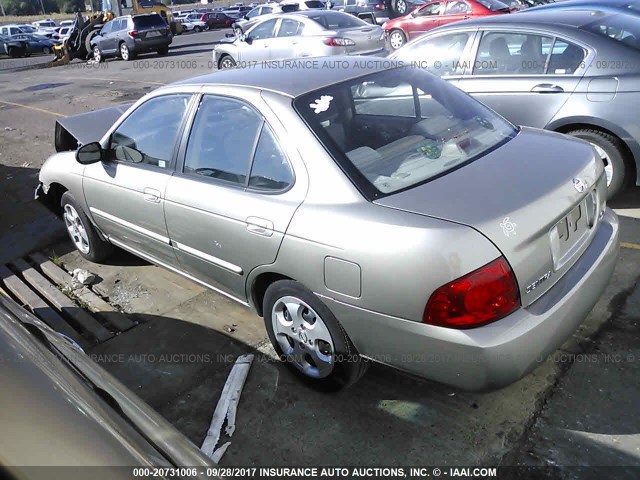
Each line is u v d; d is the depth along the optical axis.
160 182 3.50
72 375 1.79
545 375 3.01
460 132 3.04
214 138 3.23
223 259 3.18
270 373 3.28
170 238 3.55
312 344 2.90
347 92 3.04
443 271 2.25
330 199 2.62
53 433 1.40
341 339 2.71
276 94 2.99
